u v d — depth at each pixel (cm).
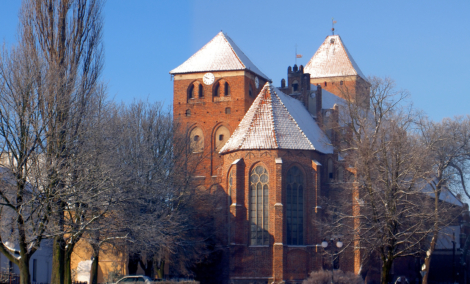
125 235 4716
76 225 4241
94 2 4844
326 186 7338
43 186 3931
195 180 7344
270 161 6788
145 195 5009
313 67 10944
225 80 8431
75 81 4594
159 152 6544
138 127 6456
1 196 3934
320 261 6756
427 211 5656
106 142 4650
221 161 8231
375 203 5394
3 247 3841
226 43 8750
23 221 3806
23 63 4119
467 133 6925
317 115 8631
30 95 4044
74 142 4375
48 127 4178
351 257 6856
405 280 6612
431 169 5538
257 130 6988
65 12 4694
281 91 8419
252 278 6612
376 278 7181
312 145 7012
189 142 7312
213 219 6912
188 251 6200
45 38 4634
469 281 8044
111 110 5719
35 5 4616
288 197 6838
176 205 6272
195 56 8725
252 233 6738
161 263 6244
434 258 8150
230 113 8356
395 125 5425
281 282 6525
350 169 7044
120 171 4591
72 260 6875
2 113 3938
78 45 4731
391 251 5181
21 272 3766
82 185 4147
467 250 7775
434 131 5862
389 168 5322
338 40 11112
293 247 6719
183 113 8519
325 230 6812
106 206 4459
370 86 5988
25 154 3916
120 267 6775
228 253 6744
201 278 6800
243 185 6806
